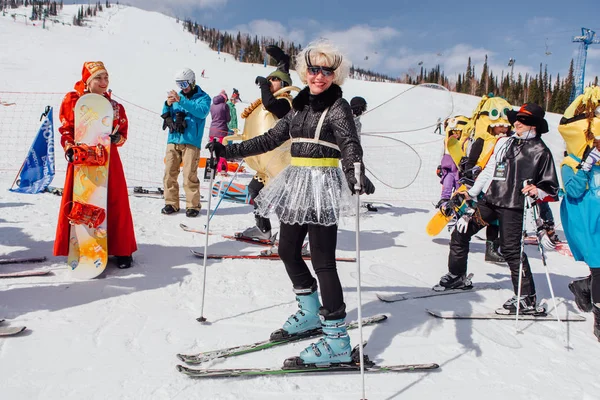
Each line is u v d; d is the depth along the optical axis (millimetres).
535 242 6762
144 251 4656
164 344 2906
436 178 13500
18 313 3141
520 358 3129
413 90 3674
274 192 2908
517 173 3830
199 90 6316
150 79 30062
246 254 4840
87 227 3822
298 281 3057
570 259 6133
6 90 17922
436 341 3275
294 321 3057
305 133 2777
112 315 3227
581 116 3572
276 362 2789
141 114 17688
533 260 5938
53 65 29219
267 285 4020
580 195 3645
